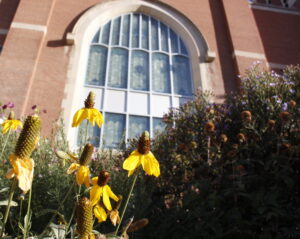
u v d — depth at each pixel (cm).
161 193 416
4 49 929
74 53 998
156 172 187
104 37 1127
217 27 1188
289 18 1378
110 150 432
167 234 342
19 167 129
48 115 859
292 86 557
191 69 1106
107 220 318
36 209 284
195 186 370
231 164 417
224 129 494
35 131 135
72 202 294
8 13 1114
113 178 365
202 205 350
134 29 1177
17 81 878
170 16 1190
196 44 1128
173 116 620
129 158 187
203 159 439
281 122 449
